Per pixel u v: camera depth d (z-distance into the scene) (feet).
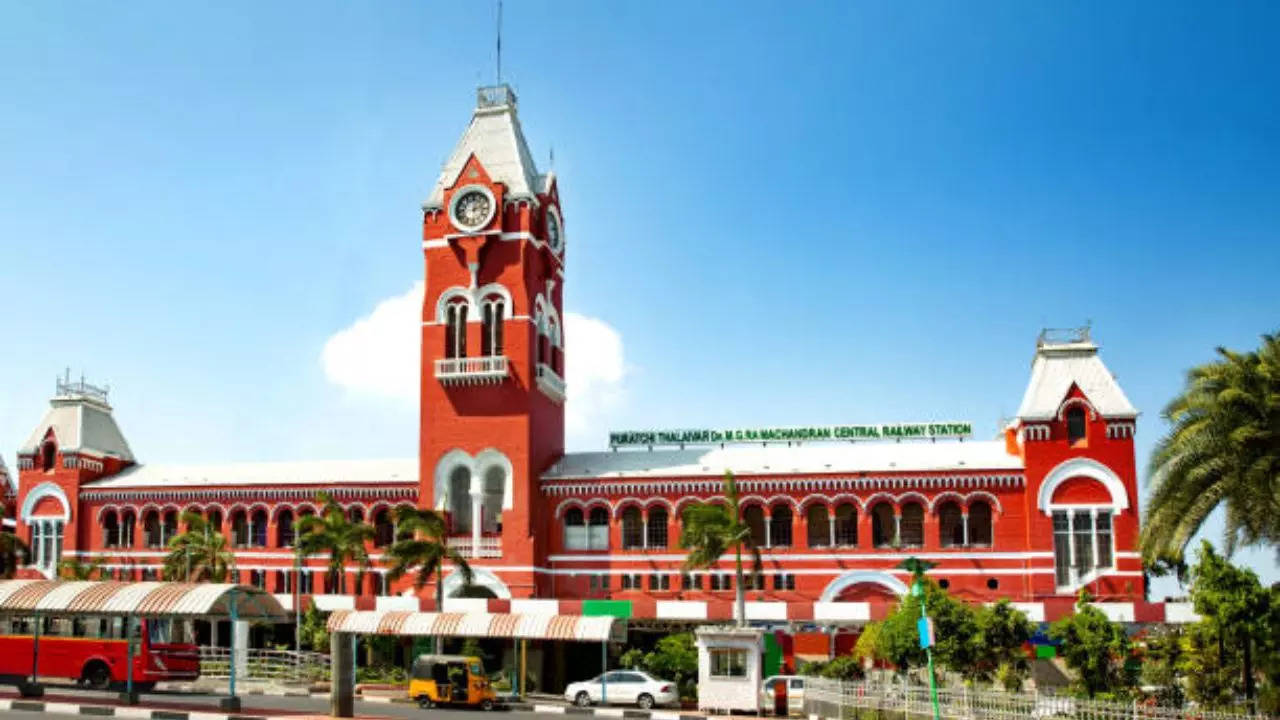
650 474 278.05
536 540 278.46
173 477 323.37
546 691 254.27
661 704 206.49
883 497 263.08
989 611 198.70
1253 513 138.31
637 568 274.98
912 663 199.31
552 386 296.30
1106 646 184.03
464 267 291.58
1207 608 156.97
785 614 239.91
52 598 174.40
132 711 161.07
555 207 311.88
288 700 198.49
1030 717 148.87
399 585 288.10
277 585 301.22
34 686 183.83
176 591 172.24
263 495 307.37
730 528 225.76
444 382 287.69
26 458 328.90
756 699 193.57
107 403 343.46
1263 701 151.74
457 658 196.85
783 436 293.64
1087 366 258.16
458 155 302.45
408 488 295.69
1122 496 246.68
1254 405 137.69
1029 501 251.39
